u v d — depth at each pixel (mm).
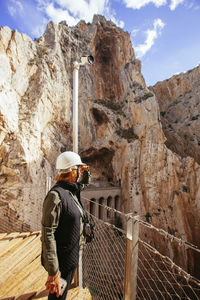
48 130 27578
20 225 17625
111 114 40125
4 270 3562
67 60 36219
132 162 37031
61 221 1803
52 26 35844
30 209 18797
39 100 25438
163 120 59000
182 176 37500
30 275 3443
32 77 27078
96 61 46344
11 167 19359
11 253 4184
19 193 18609
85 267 3764
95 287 3244
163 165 37000
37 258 4023
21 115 23312
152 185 35938
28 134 22328
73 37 40562
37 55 29172
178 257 29484
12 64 24391
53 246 1680
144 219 34656
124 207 35875
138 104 40781
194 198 35594
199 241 33469
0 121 19984
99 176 40000
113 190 35062
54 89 29250
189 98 60812
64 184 1996
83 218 2109
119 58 47469
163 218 34156
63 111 31219
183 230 33438
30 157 21219
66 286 1904
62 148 29203
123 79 46188
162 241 30984
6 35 24750
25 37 28156
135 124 40656
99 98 44812
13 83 24062
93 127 38688
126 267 2232
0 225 17297
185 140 52594
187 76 66188
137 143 38438
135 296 2211
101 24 47250
